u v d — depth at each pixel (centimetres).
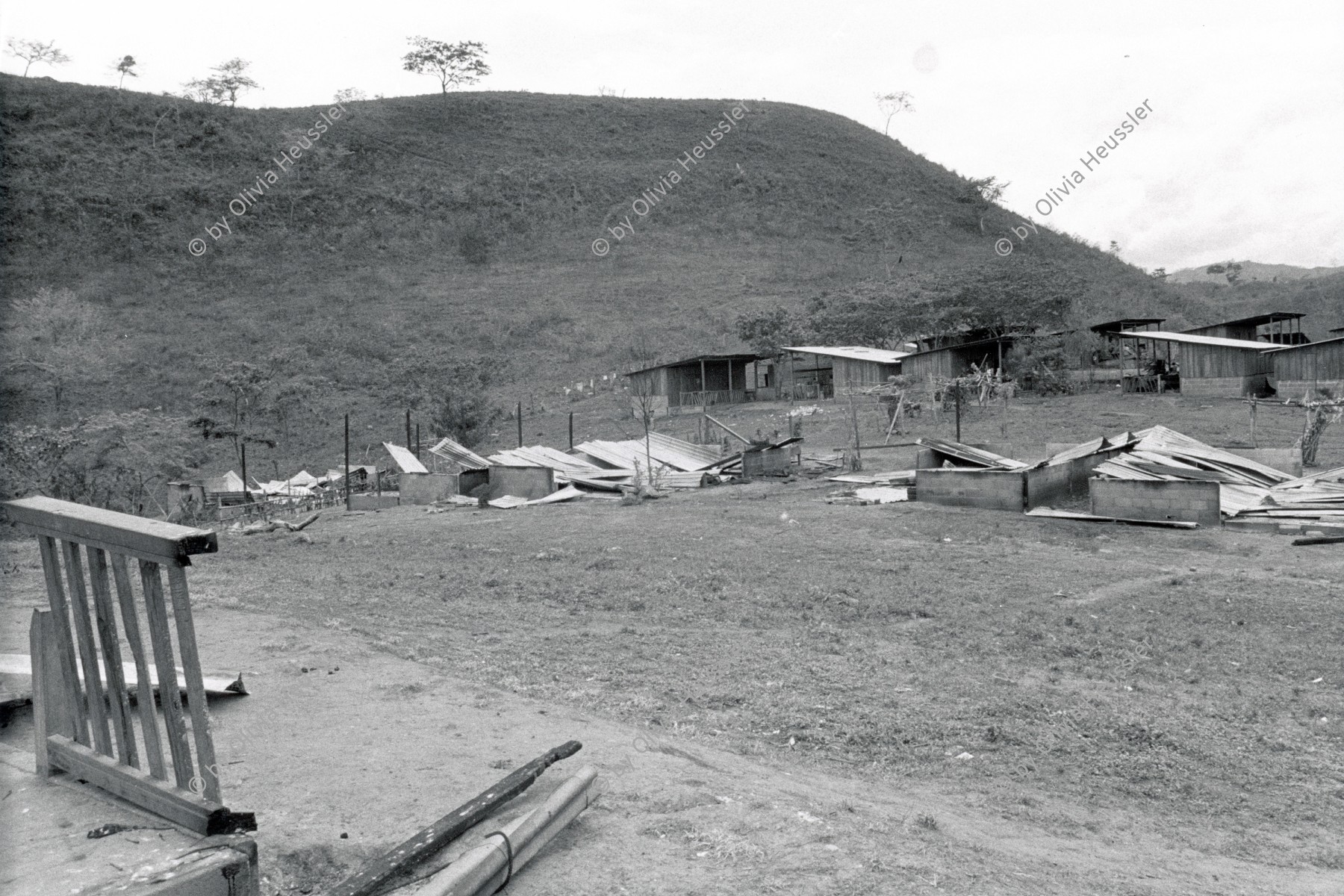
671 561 1473
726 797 481
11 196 9088
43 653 414
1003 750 676
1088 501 2055
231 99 12744
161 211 9938
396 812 436
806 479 2689
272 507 3183
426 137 13050
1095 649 949
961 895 392
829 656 909
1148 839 539
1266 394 4716
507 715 611
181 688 624
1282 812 593
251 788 462
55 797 380
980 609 1131
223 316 8219
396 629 952
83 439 3597
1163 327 8419
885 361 5166
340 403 6397
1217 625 1063
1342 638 1002
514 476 2666
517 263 10288
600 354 7594
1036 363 5431
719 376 5934
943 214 12525
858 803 516
